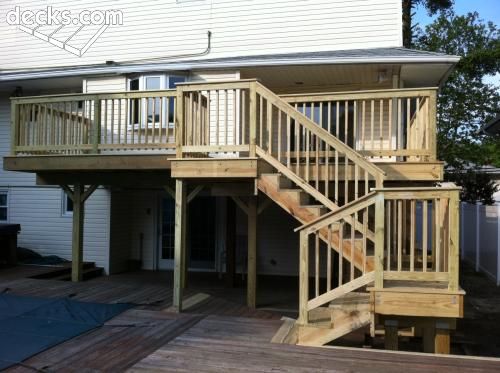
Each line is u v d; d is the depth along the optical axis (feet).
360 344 19.77
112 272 33.22
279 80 30.55
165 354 13.62
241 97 19.44
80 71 31.07
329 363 12.90
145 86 30.68
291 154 21.97
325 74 28.84
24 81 32.94
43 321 16.85
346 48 31.96
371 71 27.94
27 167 25.00
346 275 27.12
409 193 14.30
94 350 13.98
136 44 36.14
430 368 12.51
